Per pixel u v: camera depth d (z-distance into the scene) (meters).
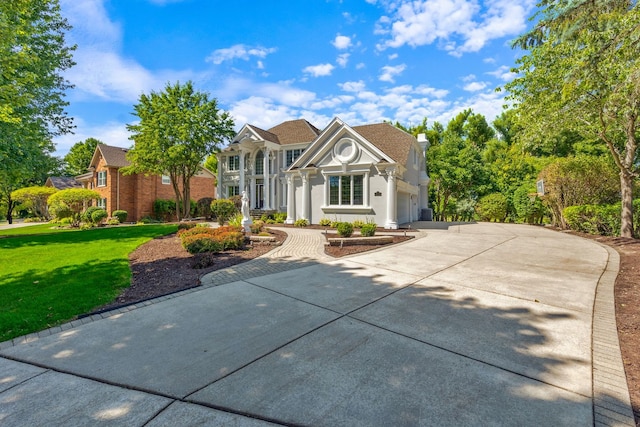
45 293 5.75
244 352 3.41
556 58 10.83
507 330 3.85
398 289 5.67
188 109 25.45
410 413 2.36
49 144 17.66
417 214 24.73
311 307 4.80
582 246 10.22
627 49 7.12
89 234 15.33
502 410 2.39
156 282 6.47
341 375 2.91
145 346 3.63
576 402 2.48
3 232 20.75
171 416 2.38
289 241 12.04
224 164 29.52
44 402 2.60
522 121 12.83
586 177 14.48
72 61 18.00
